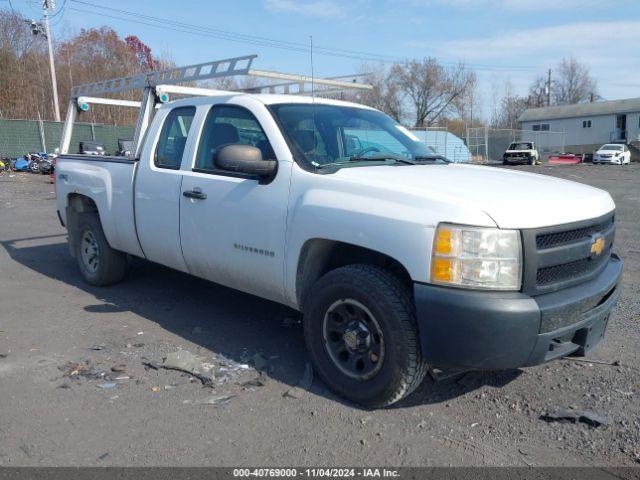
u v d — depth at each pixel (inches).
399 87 2114.9
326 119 175.9
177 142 196.4
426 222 124.4
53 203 566.3
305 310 150.3
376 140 183.5
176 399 144.3
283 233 153.2
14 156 1061.1
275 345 180.4
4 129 1045.8
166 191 191.0
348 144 174.9
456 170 164.6
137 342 182.5
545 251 125.3
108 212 220.8
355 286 135.3
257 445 124.2
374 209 133.3
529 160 1526.8
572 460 119.0
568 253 129.9
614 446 123.7
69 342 182.4
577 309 129.5
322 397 145.9
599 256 143.3
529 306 120.3
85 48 1672.0
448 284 122.3
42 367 163.2
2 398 144.6
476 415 137.3
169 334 189.8
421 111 2140.7
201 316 208.1
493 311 118.5
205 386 151.3
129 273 257.3
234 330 193.8
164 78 210.5
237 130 174.9
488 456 120.5
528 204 128.7
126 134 1109.7
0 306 219.8
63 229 406.0
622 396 145.6
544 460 119.0
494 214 122.4
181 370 159.8
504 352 121.0
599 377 156.9
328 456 120.4
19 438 126.4
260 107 169.6
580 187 155.9
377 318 132.6
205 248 178.9
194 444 124.3
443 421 134.6
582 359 169.2
